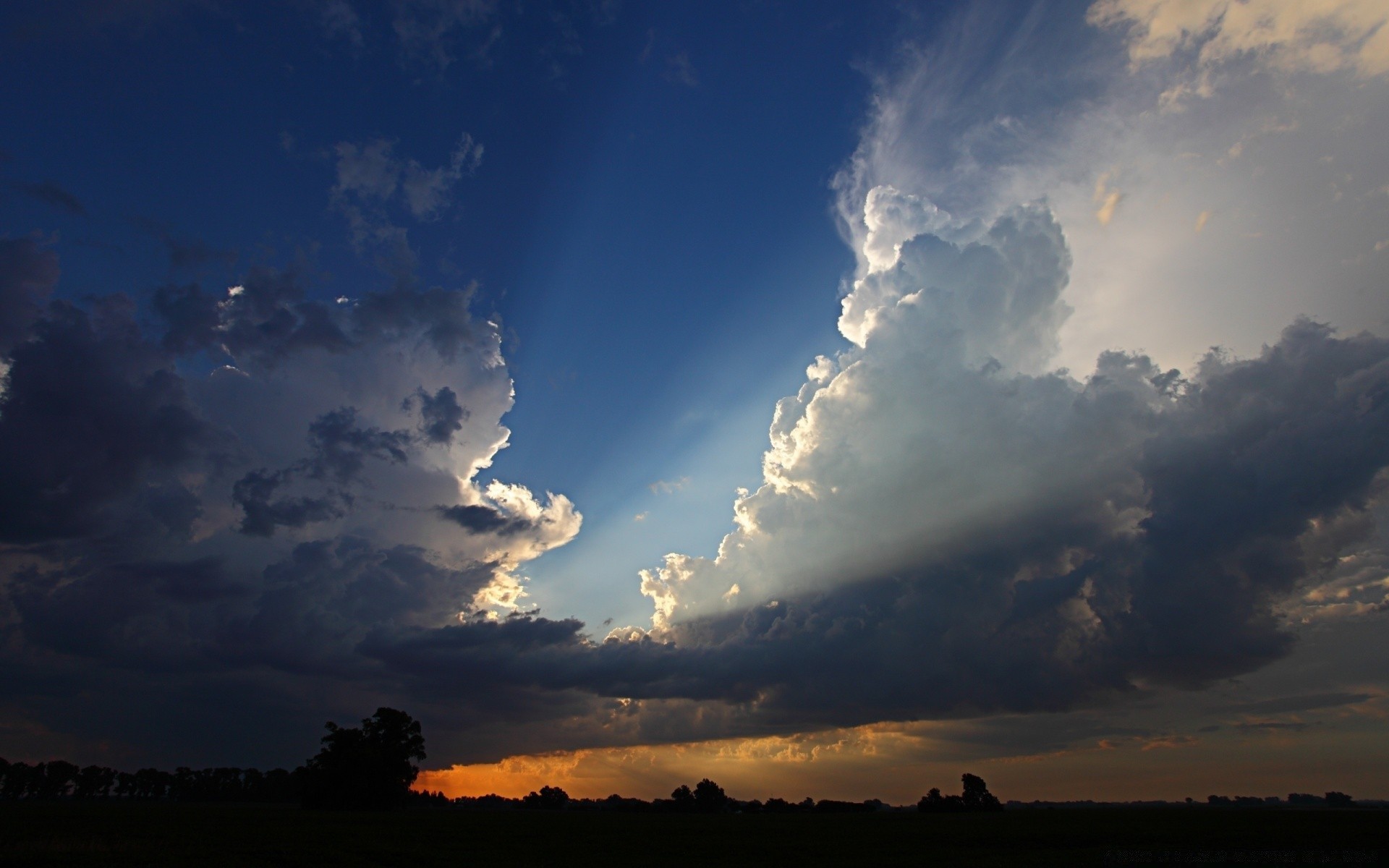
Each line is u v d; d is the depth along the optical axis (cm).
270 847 4394
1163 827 6888
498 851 4631
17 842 4144
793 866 3797
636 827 8088
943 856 4438
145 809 10306
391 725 11600
